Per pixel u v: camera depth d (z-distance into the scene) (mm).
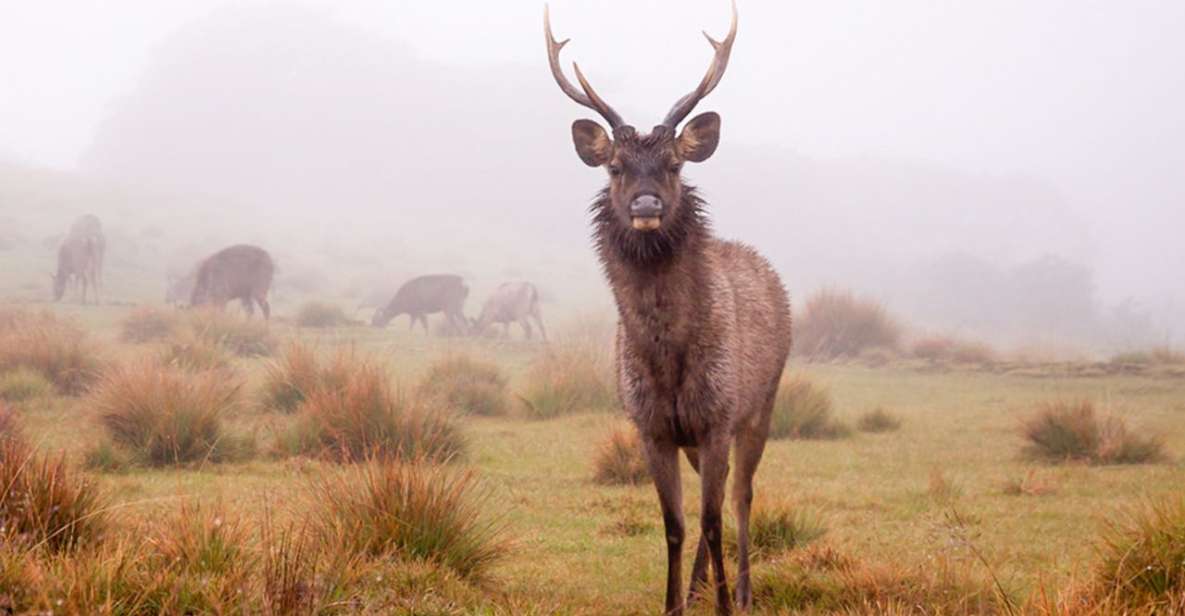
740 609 11945
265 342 42594
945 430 28031
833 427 27094
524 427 27625
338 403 22109
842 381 39875
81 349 31297
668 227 11391
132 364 24875
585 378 30938
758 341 12898
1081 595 10477
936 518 16891
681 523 11836
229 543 10492
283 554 10148
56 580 9047
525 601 11047
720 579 11656
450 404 28953
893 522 16859
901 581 11758
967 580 11656
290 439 21703
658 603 12305
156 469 20125
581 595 12336
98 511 11281
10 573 9039
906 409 32438
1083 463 22781
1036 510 17672
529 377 32312
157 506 15750
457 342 49344
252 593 9430
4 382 28469
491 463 22125
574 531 16062
